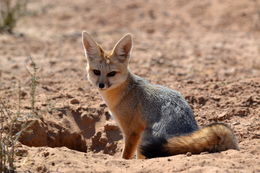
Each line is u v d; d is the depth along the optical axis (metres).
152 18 41.88
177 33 37.66
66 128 17.61
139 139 15.18
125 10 44.06
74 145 17.77
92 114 18.28
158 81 21.75
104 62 15.66
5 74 24.22
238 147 13.14
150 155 13.49
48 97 19.33
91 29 38.75
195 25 39.72
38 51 30.89
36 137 16.38
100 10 44.16
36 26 39.69
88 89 20.75
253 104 18.05
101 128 17.86
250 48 32.22
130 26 39.88
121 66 15.66
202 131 12.74
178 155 12.61
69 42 34.03
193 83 21.31
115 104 15.59
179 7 44.56
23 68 25.83
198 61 28.06
